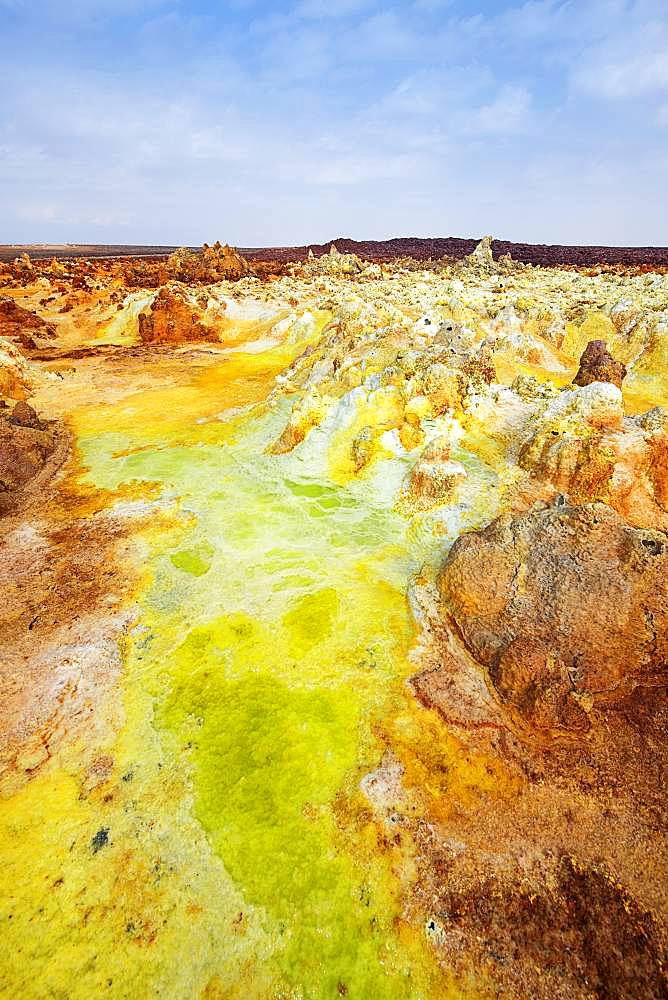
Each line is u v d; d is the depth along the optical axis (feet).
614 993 29.07
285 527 71.87
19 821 38.19
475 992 29.32
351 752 41.42
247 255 542.57
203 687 47.98
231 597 58.90
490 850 35.29
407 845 35.53
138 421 114.83
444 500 69.10
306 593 58.34
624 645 44.91
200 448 98.48
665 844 35.58
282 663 49.78
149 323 198.49
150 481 86.48
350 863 34.88
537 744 41.93
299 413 91.15
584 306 157.48
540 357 128.88
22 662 51.65
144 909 33.37
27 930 32.58
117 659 51.67
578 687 43.55
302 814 37.65
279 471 86.53
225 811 38.19
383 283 250.37
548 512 53.31
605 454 61.87
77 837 37.17
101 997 30.04
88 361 170.19
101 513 77.51
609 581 45.70
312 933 31.96
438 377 83.82
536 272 294.87
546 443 67.92
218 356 176.04
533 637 45.50
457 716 43.19
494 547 51.24
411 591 56.85
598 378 88.89
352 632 52.44
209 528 72.43
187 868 35.27
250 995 29.73
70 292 272.31
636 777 39.65
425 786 38.83
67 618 57.11
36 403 128.36
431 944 31.17
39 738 44.27
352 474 81.61
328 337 135.95
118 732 44.50
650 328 135.54
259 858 35.47
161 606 58.34
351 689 46.60
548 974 29.86
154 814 38.34
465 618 50.52
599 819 37.01
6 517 77.66
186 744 43.16
